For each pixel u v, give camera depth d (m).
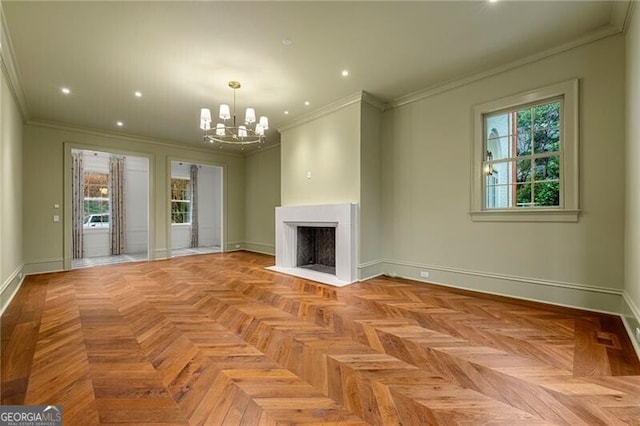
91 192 7.58
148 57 3.26
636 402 1.65
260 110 4.96
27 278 4.75
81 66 3.42
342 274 4.52
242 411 1.59
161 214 6.75
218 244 9.80
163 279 4.68
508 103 3.55
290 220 5.39
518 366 2.04
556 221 3.26
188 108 4.78
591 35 2.96
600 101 2.97
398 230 4.67
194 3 2.43
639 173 2.31
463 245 3.98
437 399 1.69
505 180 3.69
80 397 1.70
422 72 3.71
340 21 2.70
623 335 2.51
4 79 3.26
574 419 1.52
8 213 3.64
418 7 2.53
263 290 4.02
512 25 2.81
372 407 1.62
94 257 7.16
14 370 1.99
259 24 2.73
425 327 2.73
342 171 4.68
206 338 2.51
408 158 4.52
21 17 2.55
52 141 5.34
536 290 3.41
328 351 2.28
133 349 2.30
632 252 2.56
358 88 4.17
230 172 7.96
